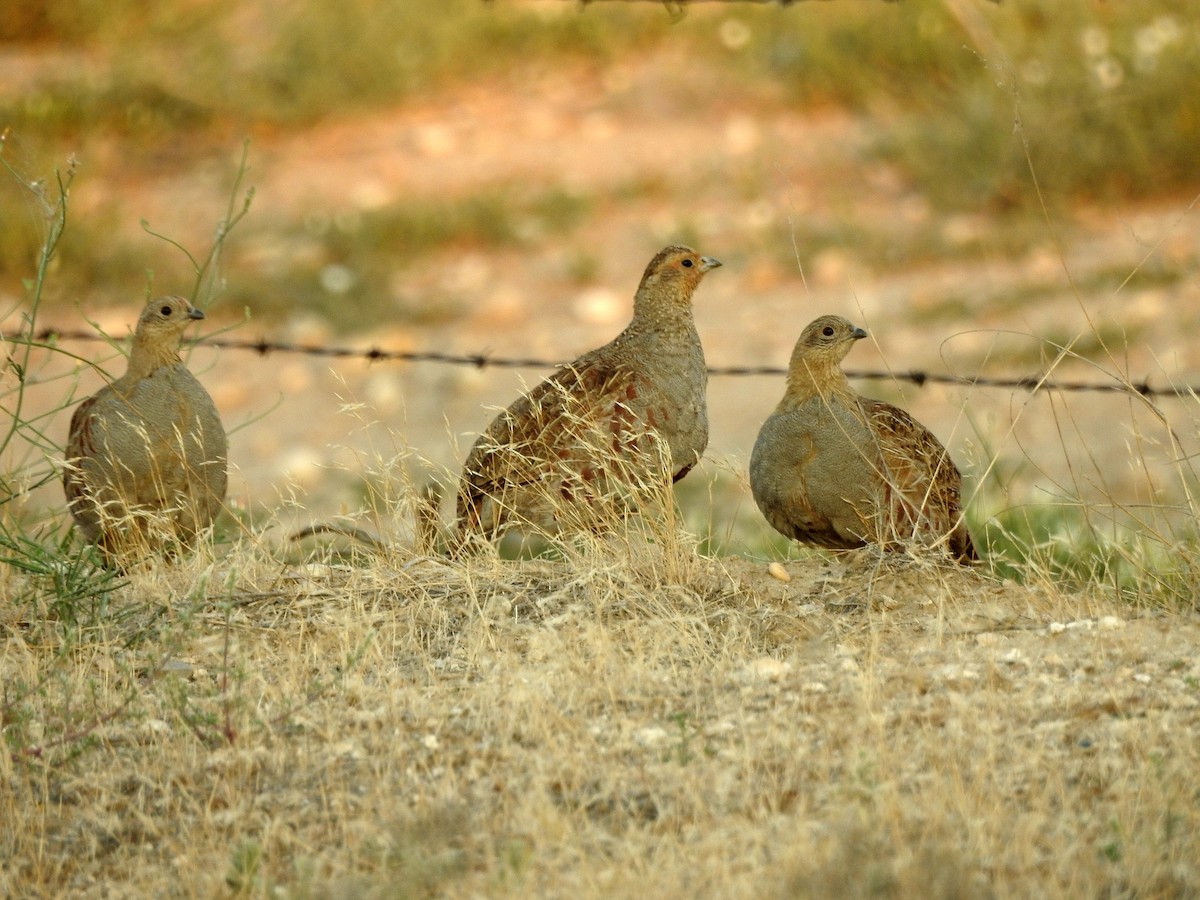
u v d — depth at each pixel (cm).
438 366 2502
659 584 1080
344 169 3241
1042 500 1711
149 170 3225
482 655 990
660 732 854
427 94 3559
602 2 3716
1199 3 2970
